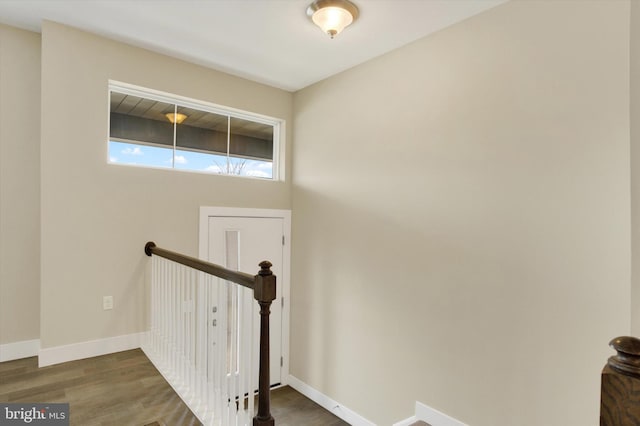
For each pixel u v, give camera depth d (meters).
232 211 3.61
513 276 2.20
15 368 2.66
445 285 2.56
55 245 2.70
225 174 3.62
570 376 1.95
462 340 2.45
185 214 3.33
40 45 2.93
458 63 2.52
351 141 3.34
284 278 3.96
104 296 2.91
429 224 2.67
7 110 2.81
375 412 3.03
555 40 2.04
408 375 2.78
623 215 1.78
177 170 3.30
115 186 2.96
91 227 2.85
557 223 2.02
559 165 2.02
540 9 2.11
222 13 2.51
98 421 2.09
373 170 3.12
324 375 3.54
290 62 3.28
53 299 2.70
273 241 3.89
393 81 2.97
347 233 3.36
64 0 2.41
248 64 3.34
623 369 0.57
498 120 2.29
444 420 2.52
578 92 1.95
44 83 2.65
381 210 3.04
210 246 3.46
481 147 2.38
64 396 2.32
